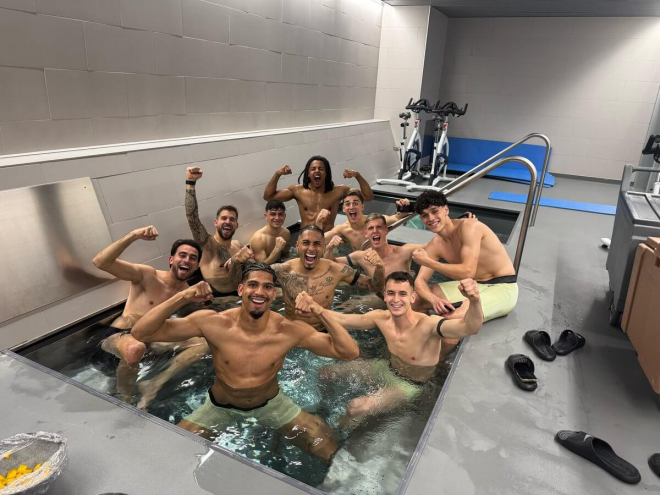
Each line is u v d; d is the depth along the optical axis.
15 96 2.93
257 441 2.03
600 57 7.96
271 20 5.15
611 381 2.49
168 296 2.98
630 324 2.68
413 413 2.25
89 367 2.50
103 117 3.50
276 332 2.20
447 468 1.84
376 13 7.65
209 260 3.59
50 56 3.08
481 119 9.02
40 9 2.97
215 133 4.65
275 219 4.04
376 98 8.34
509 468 1.86
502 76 8.65
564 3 6.81
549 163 8.77
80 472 1.69
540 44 8.25
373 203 6.52
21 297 2.62
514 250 4.55
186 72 4.15
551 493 1.75
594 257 4.47
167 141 3.99
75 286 2.91
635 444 2.03
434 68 8.42
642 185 7.35
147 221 3.47
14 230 2.65
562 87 8.32
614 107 8.09
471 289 2.11
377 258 3.14
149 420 1.98
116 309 3.14
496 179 8.36
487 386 2.40
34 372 2.29
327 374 2.53
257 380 2.22
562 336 2.87
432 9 7.71
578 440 1.95
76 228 2.96
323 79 6.49
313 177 4.44
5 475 1.58
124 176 3.37
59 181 2.93
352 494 1.77
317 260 3.05
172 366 2.56
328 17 6.29
